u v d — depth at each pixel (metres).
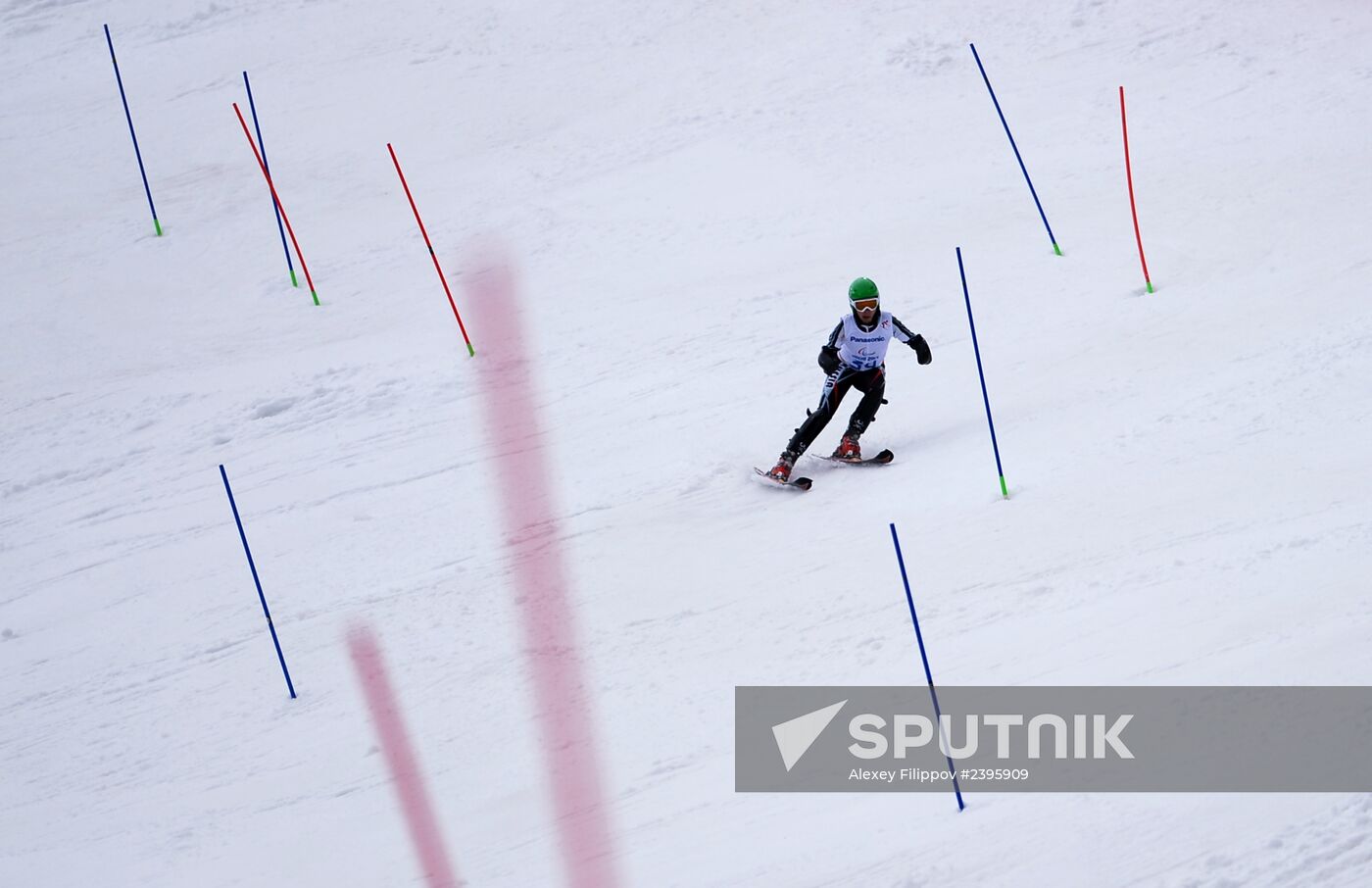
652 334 48.00
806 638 29.72
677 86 68.88
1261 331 40.75
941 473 36.31
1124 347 41.69
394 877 24.34
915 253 51.22
